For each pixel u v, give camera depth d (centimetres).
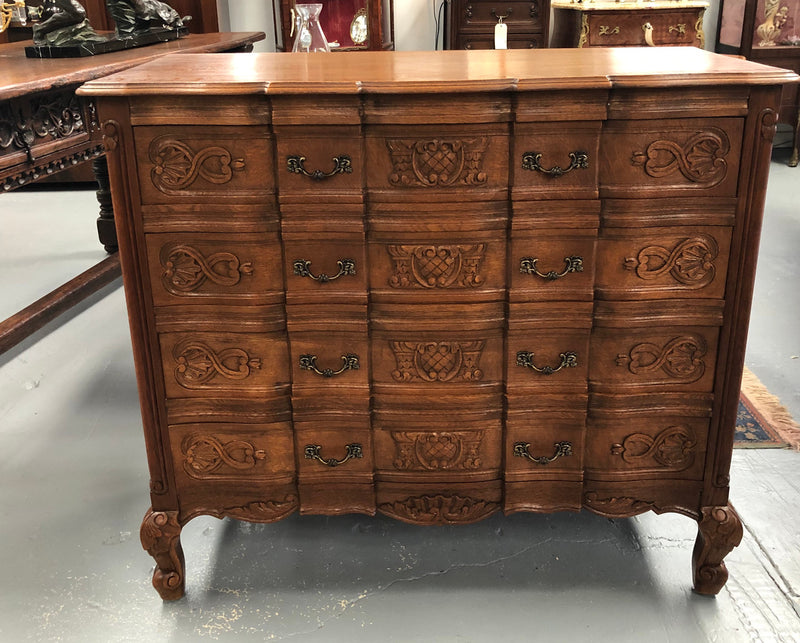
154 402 160
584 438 164
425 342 157
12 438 237
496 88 137
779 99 140
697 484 167
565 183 146
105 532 194
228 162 144
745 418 240
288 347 158
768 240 385
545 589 173
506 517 199
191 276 152
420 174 145
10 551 187
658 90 139
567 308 154
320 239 149
